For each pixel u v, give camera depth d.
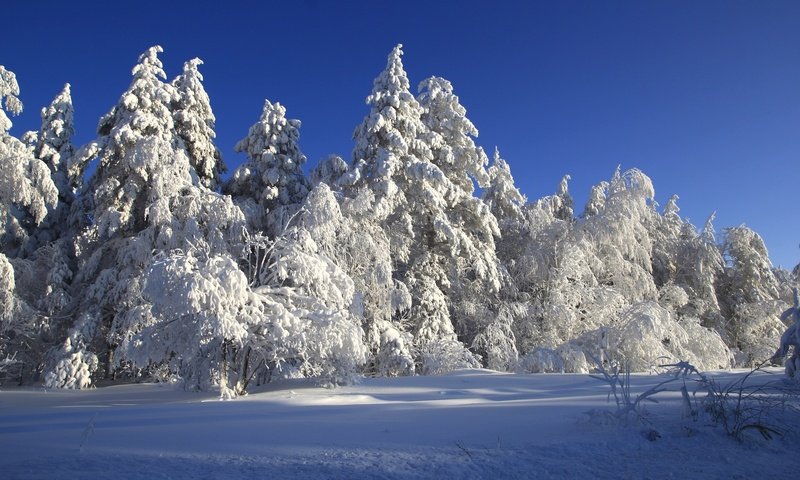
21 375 22.98
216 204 21.80
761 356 30.06
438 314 24.73
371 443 5.66
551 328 25.12
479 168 27.91
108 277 21.33
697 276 31.45
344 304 15.59
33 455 5.27
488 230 27.17
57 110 29.91
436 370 21.39
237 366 14.89
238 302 13.00
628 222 25.64
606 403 8.61
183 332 13.82
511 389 14.26
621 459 4.93
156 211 20.72
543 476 4.43
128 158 21.84
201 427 7.16
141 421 8.31
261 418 8.18
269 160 25.88
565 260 25.09
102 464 4.80
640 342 21.92
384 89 27.03
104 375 24.00
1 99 21.19
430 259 26.27
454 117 28.56
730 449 5.30
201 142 25.66
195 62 26.80
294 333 13.29
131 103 22.95
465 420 7.23
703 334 24.95
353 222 22.97
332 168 27.67
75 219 25.80
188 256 13.01
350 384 14.91
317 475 4.40
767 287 33.31
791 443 5.56
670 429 5.95
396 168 25.02
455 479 4.33
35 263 23.25
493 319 25.81
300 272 14.70
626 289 26.22
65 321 23.06
